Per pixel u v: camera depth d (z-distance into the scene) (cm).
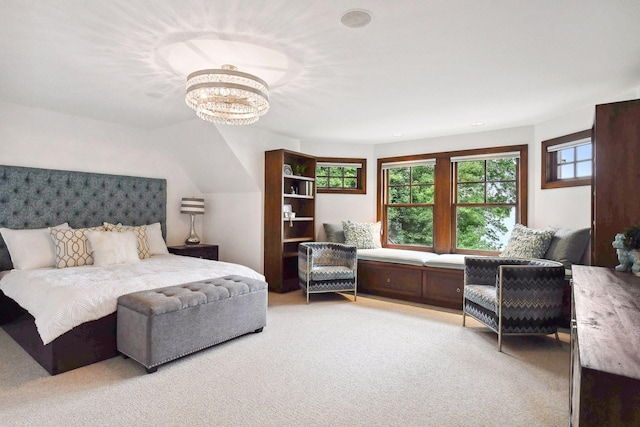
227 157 421
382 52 217
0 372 225
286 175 448
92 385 209
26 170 335
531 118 372
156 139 446
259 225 451
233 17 177
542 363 245
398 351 263
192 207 460
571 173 355
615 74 253
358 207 520
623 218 231
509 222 420
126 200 411
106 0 162
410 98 307
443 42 204
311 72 249
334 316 348
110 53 219
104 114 365
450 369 235
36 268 308
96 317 238
